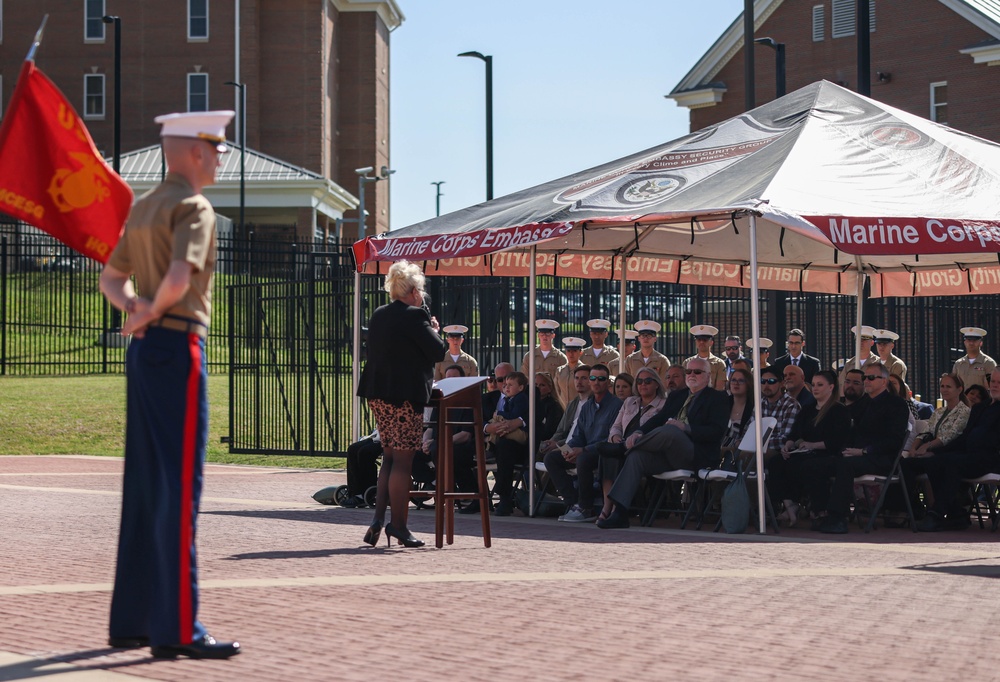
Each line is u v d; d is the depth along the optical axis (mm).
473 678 4883
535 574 7840
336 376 18906
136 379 5176
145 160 49062
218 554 8688
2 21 59062
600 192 12305
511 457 12672
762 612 6477
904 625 6176
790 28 42500
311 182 51656
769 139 12656
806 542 10148
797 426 11789
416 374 9172
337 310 18938
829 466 11234
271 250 32000
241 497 13844
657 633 5855
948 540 10523
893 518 11906
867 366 11586
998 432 11414
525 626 5996
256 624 5957
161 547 5148
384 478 9406
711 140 13273
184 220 5113
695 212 11023
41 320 30141
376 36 64438
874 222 10797
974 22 38969
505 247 11930
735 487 10945
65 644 5469
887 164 12188
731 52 43312
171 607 5148
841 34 41500
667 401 11859
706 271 16562
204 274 5219
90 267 31234
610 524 11305
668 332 20516
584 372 12422
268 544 9352
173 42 58688
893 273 16516
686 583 7516
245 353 26297
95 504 12312
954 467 11305
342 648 5430
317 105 59281
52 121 5363
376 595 6867
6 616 6133
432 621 6090
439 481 9359
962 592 7309
